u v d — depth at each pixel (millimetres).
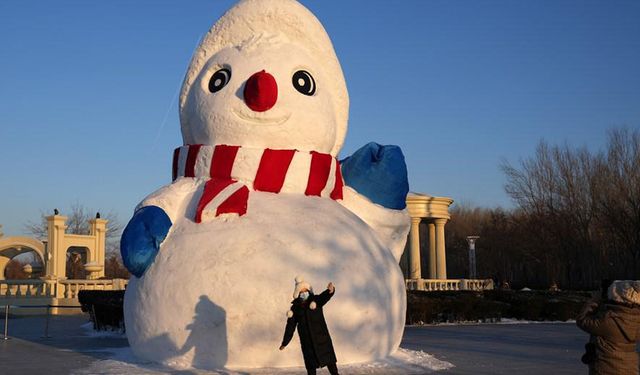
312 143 10555
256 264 9164
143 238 9703
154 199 10156
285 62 10539
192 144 11039
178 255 9500
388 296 9930
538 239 43781
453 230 67312
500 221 53312
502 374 9453
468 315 21125
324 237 9625
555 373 9602
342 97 11367
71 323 20766
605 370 5641
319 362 7785
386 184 11242
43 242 34656
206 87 10773
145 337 9656
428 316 20422
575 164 45375
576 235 42125
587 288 38625
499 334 16609
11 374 9352
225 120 10297
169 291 9367
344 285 9391
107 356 11336
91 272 31594
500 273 49844
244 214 9719
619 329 5574
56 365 10297
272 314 9031
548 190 46281
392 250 11344
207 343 9133
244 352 9062
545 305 22062
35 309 25609
